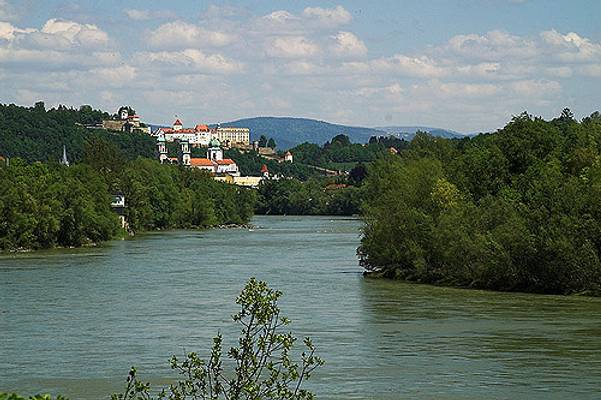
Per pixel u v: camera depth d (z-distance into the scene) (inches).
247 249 6387.8
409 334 2544.3
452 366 2106.3
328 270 4707.2
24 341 2455.7
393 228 4256.9
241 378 947.3
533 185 4165.8
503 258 3688.5
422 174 4566.9
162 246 6732.3
